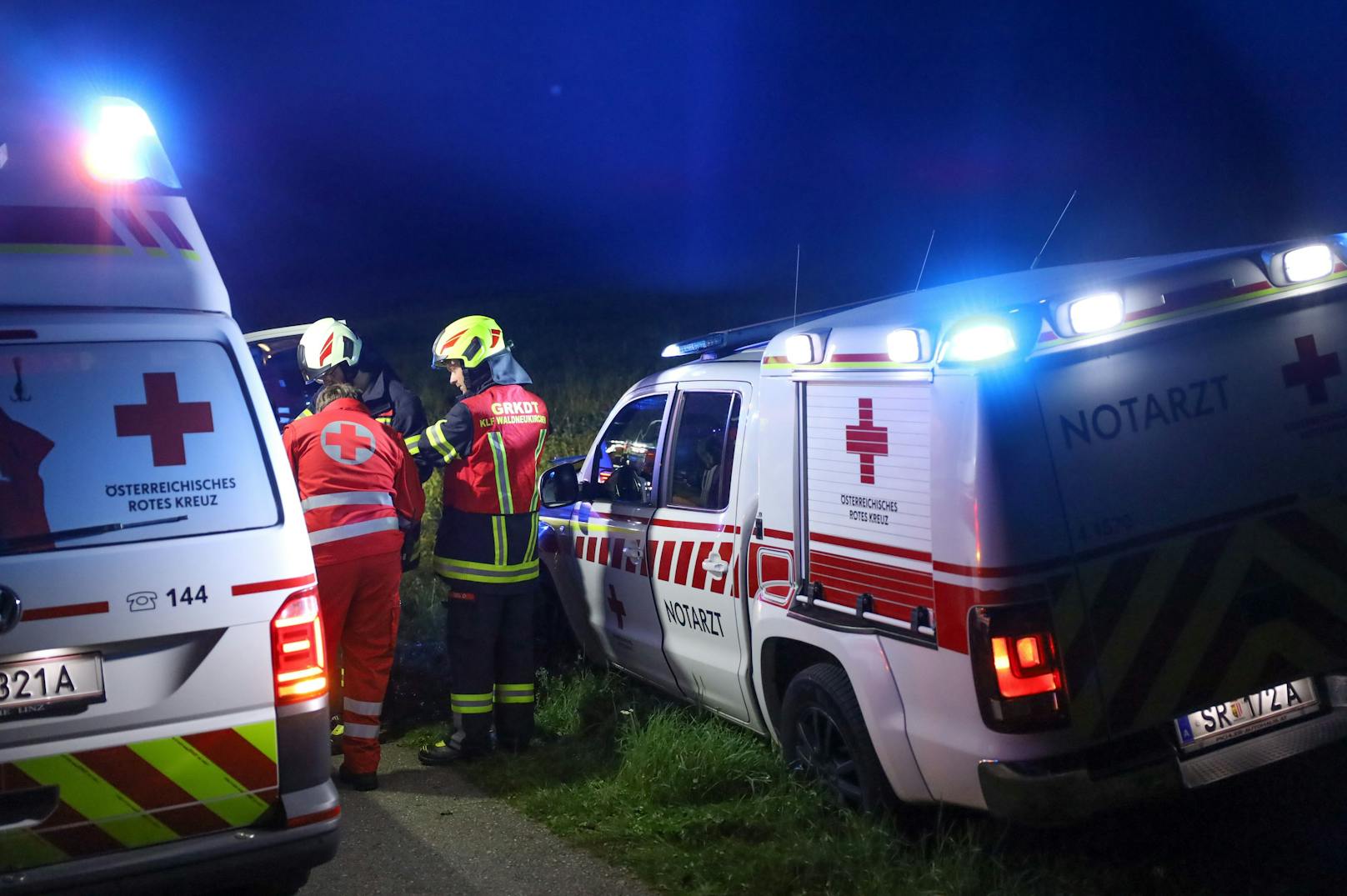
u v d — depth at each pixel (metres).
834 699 4.08
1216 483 3.56
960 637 3.46
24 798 3.11
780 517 4.33
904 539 3.70
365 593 4.93
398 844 4.39
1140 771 3.42
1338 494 3.71
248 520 3.36
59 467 3.19
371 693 4.97
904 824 4.02
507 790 4.92
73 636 3.11
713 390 5.03
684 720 5.16
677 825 4.32
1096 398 3.47
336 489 4.89
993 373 3.39
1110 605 3.42
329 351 5.15
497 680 5.41
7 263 3.31
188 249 3.59
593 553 5.76
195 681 3.26
